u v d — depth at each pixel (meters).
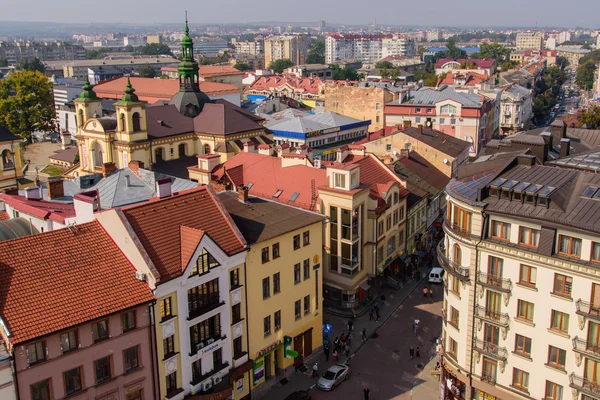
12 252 46.09
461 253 53.94
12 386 42.03
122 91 160.38
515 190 50.38
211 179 87.12
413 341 71.50
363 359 67.88
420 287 86.06
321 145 135.38
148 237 51.41
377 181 85.94
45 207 63.50
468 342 54.38
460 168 58.88
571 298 47.06
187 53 114.00
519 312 50.72
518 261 49.81
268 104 177.50
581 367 47.25
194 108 112.38
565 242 47.22
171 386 52.12
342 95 178.25
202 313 52.97
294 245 62.91
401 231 87.81
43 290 45.03
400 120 167.25
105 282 47.84
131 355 48.81
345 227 74.62
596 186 49.44
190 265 51.22
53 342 43.66
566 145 61.69
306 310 66.12
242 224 61.00
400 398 60.72
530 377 50.72
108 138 100.94
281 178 83.75
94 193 58.16
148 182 74.81
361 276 78.06
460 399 56.50
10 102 186.12
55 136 198.88
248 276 57.62
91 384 46.34
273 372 62.94
